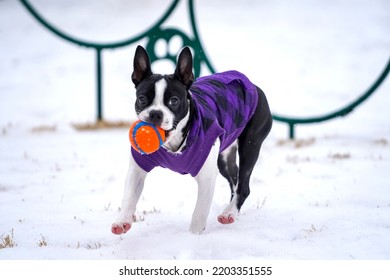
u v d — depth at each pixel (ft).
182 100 21.47
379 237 22.33
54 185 32.42
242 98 25.05
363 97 46.03
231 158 27.25
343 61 82.07
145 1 113.91
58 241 23.06
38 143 44.01
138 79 22.61
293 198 28.84
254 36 93.09
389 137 46.21
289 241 22.41
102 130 49.80
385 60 81.97
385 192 29.32
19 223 25.40
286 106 63.82
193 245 21.40
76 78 75.25
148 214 26.43
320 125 54.39
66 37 51.29
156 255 20.89
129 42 50.47
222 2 111.75
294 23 99.66
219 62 80.69
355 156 38.81
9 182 32.96
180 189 31.04
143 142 20.63
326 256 20.72
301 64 80.79
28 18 105.40
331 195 29.19
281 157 39.09
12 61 83.20
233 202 25.18
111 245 22.38
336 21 100.01
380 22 99.09
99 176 34.42
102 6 112.06
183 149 21.98
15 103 62.85
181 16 104.68
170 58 49.03
